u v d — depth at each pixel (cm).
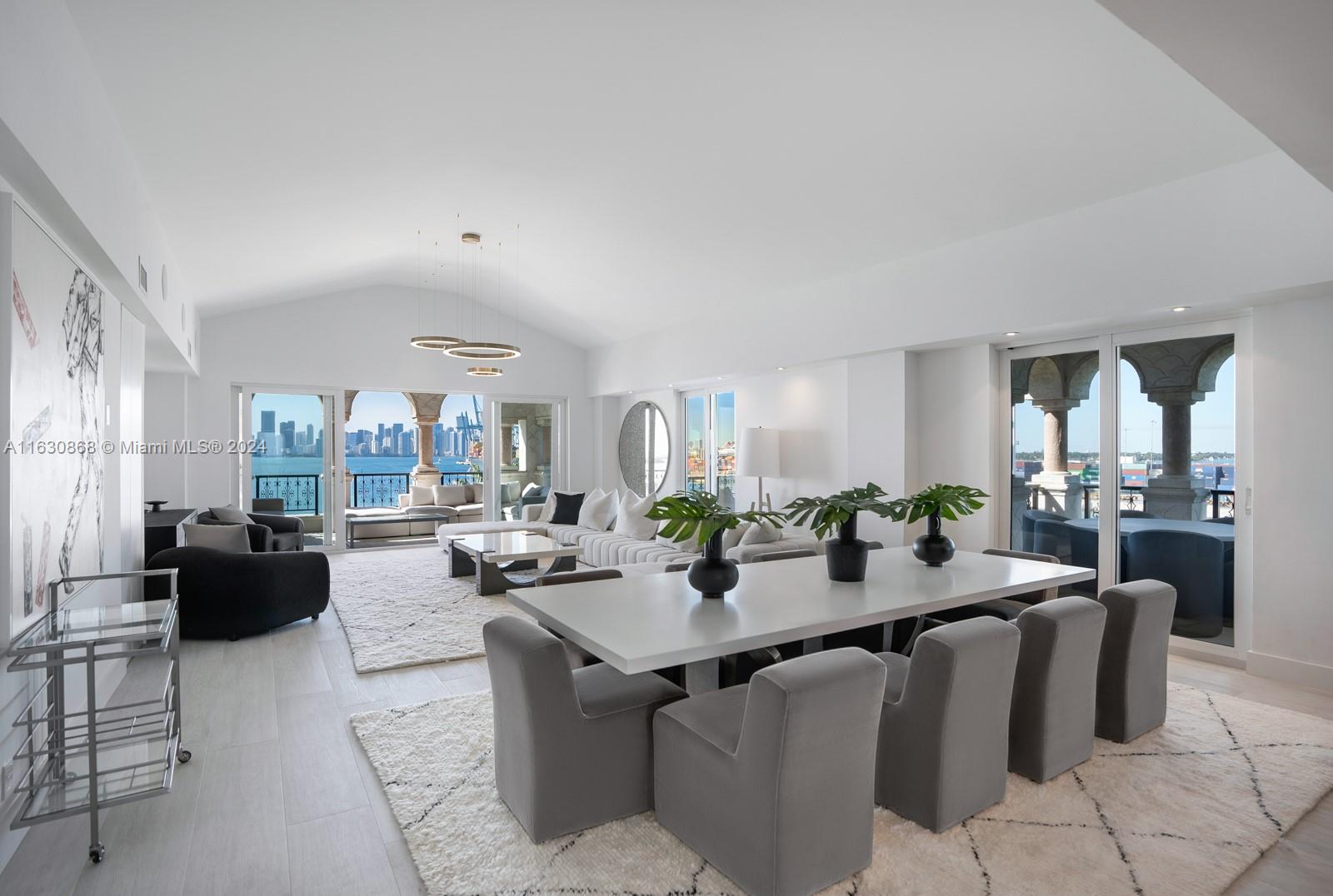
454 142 409
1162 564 424
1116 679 292
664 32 300
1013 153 368
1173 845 217
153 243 433
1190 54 164
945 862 207
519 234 606
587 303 791
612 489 973
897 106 341
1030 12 271
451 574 660
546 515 850
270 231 532
